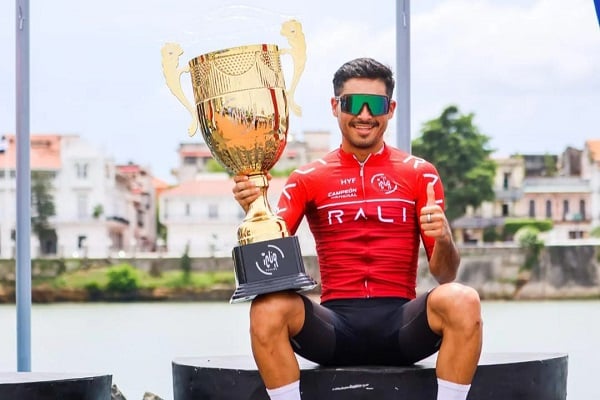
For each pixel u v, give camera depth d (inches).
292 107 212.2
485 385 208.7
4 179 3065.9
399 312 201.5
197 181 3284.9
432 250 206.7
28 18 260.1
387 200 206.8
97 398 226.1
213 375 213.5
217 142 208.4
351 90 205.5
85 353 1520.7
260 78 207.9
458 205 3184.1
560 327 1952.5
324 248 209.3
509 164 3238.2
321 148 2832.2
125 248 3257.9
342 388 200.8
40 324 2159.2
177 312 2532.0
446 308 187.6
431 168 209.6
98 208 3206.2
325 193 208.1
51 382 217.2
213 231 3267.7
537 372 213.8
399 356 204.5
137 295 2827.3
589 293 2723.9
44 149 3218.5
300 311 193.0
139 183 3309.5
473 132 3184.1
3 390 213.2
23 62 259.9
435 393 201.6
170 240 3260.3
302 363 215.8
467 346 187.2
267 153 208.1
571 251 2733.8
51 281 2891.2
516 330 1870.1
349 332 203.2
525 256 2728.8
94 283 2817.4
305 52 213.8
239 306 2632.9
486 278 2736.2
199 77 209.6
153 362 1213.7
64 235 3181.6
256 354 190.4
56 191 3218.5
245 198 202.5
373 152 209.3
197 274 2815.0
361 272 205.9
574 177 3260.3
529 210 3223.4
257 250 194.7
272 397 190.9
